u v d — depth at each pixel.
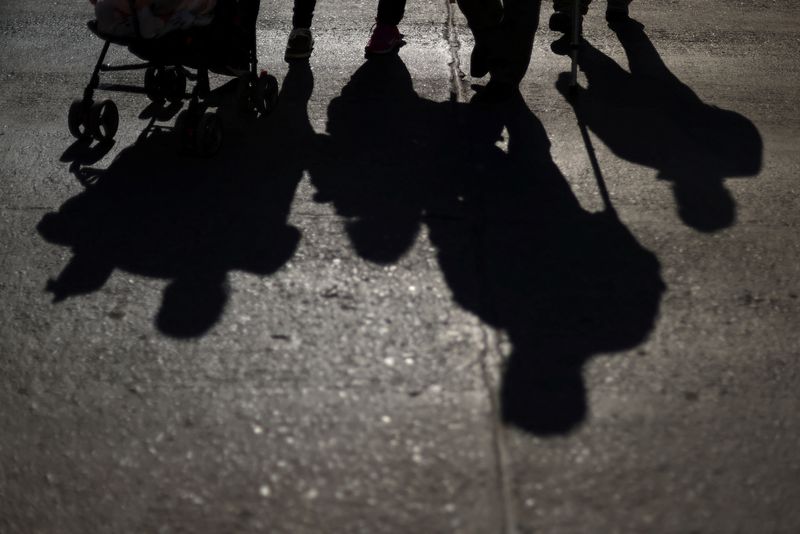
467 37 7.00
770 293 4.20
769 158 5.42
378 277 4.25
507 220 4.73
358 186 5.03
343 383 3.58
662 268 4.36
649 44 6.99
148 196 4.95
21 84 6.30
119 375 3.66
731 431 3.37
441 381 3.58
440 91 6.17
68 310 4.05
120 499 3.10
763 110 6.02
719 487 3.12
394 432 3.32
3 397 3.57
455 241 4.53
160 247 4.50
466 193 4.97
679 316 4.02
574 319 3.98
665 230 4.68
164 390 3.57
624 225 4.71
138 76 6.42
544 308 4.05
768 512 3.03
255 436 3.33
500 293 4.14
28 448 3.33
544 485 3.10
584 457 3.22
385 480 3.12
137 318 3.99
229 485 3.13
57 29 7.19
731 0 7.94
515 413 3.42
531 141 5.55
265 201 4.89
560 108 5.98
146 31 4.92
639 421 3.40
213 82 6.34
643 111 5.97
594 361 3.72
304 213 4.77
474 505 3.01
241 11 5.38
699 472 3.18
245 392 3.54
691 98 6.17
